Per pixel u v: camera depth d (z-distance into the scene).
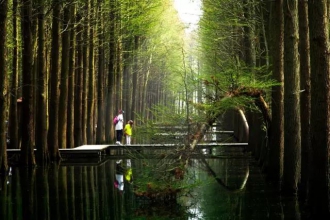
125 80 37.31
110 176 15.46
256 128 19.98
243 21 20.44
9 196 11.88
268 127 15.30
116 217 9.69
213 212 10.32
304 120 11.25
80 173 16.23
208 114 12.82
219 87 13.06
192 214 10.12
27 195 12.01
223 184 14.04
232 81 12.98
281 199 11.67
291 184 12.35
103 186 13.39
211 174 16.00
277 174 14.26
